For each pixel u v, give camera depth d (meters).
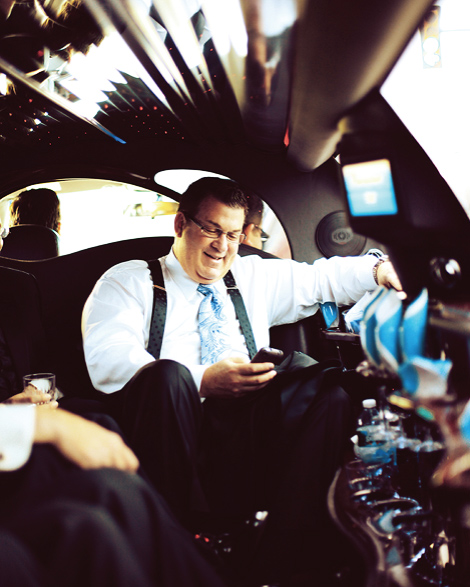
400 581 1.04
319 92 1.39
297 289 2.55
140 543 0.97
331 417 1.77
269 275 2.57
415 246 1.10
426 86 3.12
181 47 2.04
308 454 1.73
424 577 1.15
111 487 0.98
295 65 1.49
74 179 3.50
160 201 4.13
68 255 2.91
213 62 2.34
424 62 2.96
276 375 1.89
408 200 1.08
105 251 2.89
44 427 1.06
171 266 2.39
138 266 2.43
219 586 1.02
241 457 1.80
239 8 1.55
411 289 1.15
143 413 1.65
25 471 1.04
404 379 0.93
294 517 1.63
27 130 3.18
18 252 3.08
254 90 2.23
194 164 3.39
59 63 2.23
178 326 2.33
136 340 2.21
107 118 3.26
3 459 1.01
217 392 1.83
